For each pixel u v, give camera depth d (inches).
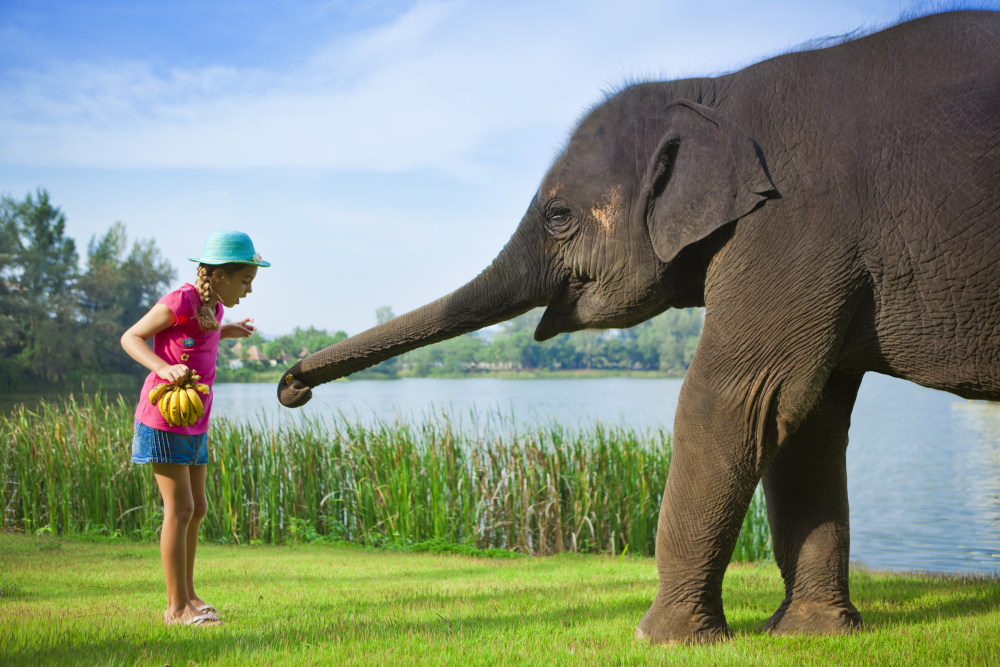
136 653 134.5
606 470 376.5
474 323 185.9
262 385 3125.0
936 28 146.3
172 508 165.6
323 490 394.9
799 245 144.3
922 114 141.6
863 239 143.4
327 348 188.1
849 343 151.7
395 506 370.3
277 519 385.7
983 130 136.6
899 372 152.0
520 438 399.2
